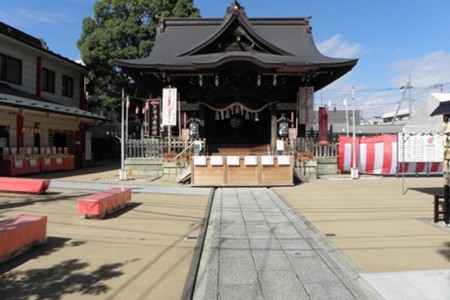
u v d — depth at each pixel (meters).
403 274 4.19
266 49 17.62
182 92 17.98
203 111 17.53
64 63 20.81
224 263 4.77
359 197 10.08
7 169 14.86
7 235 4.66
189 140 15.49
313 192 11.03
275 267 4.61
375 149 15.85
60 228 6.50
